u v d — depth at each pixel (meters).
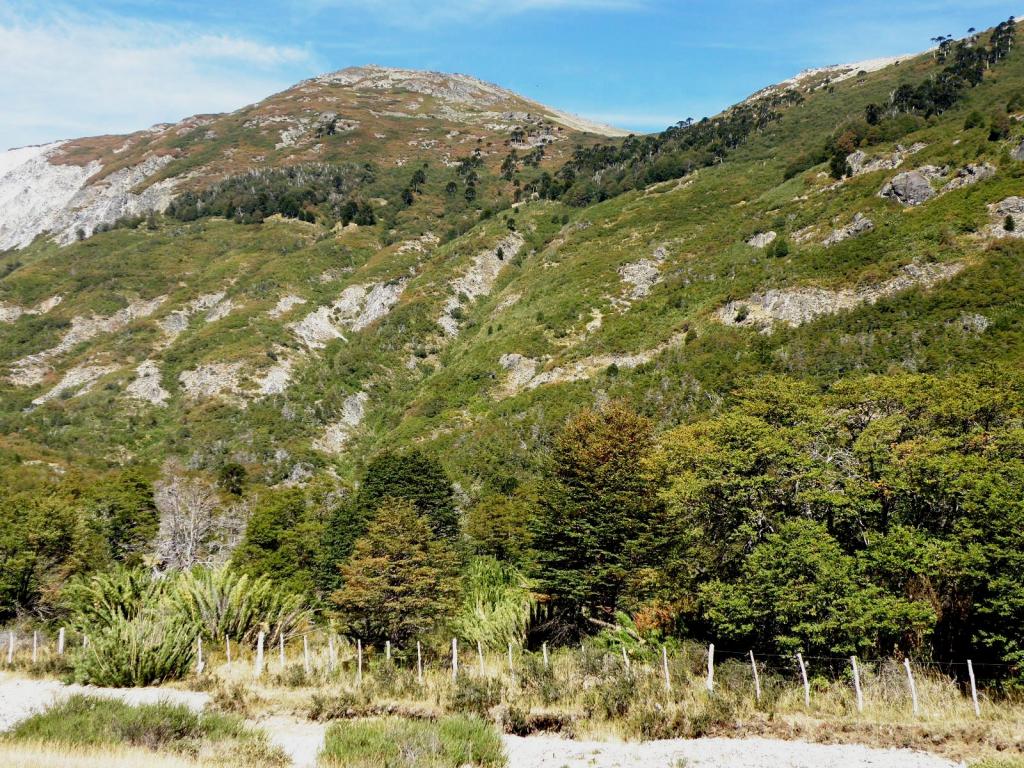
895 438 18.48
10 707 11.93
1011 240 53.62
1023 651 12.27
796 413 20.23
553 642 20.59
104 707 9.80
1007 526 13.53
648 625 18.06
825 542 14.98
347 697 12.65
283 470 63.25
